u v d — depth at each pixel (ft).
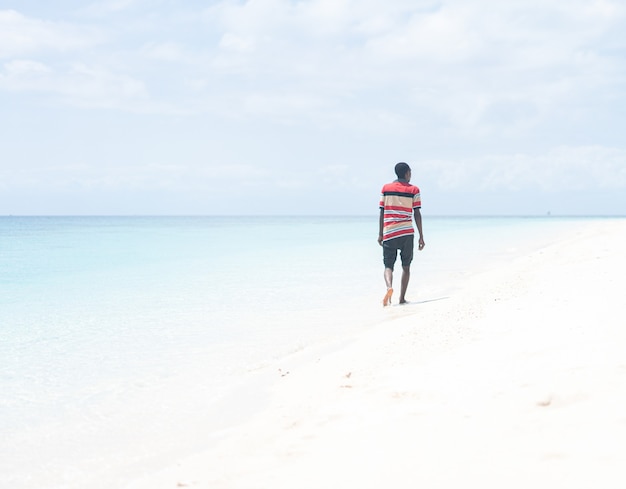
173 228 205.67
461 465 8.23
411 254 28.76
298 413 12.19
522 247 69.62
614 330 15.15
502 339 16.06
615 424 8.93
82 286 37.76
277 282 38.83
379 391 12.67
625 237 56.90
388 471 8.36
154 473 9.99
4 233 152.35
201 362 18.19
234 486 8.66
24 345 20.84
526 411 10.10
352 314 26.07
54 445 11.73
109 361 18.49
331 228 195.21
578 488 7.14
